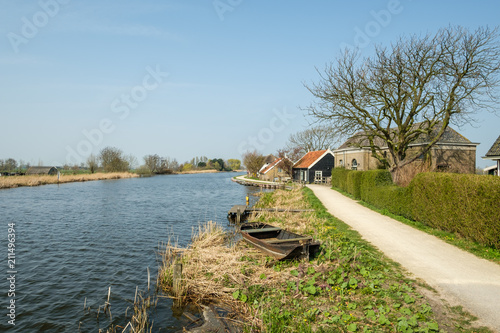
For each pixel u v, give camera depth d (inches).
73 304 308.8
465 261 325.7
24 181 1763.0
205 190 1710.1
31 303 311.4
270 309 248.1
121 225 697.6
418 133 927.0
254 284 301.4
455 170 1011.3
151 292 330.6
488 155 730.2
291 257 358.3
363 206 767.7
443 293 250.4
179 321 270.7
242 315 261.1
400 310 225.8
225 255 393.7
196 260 386.9
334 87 933.8
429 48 804.0
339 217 604.1
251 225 555.2
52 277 379.9
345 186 1156.5
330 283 279.3
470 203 374.0
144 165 3742.6
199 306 289.4
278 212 766.5
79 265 423.8
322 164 1833.2
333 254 362.3
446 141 1003.9
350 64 912.3
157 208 979.3
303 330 210.4
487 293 247.8
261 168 2755.9
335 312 235.3
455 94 778.8
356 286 271.9
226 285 315.9
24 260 444.8
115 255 469.1
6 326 268.4
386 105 896.9
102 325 270.1
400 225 520.7
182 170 4995.1
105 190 1606.8
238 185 2124.8
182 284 318.7
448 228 427.5
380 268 307.3
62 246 518.3
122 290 341.4
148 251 490.9
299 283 288.2
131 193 1470.2
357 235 446.6
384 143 1237.1
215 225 634.2
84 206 997.2
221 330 243.6
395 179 933.8
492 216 338.6
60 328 266.2
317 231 494.6
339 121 947.3
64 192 1455.5
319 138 2549.2
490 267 306.3
